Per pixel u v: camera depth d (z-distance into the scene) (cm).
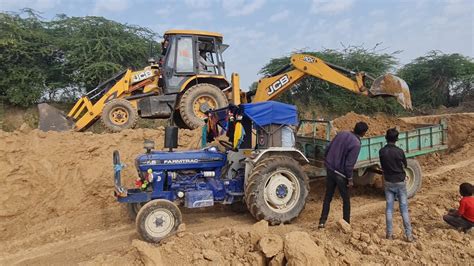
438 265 522
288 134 712
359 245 562
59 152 819
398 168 594
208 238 577
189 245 547
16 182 749
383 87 912
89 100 1081
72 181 804
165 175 659
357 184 909
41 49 1766
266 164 659
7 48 1694
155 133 948
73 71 1816
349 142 620
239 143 682
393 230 623
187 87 1097
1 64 1711
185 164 670
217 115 734
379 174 872
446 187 895
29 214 740
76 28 1967
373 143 819
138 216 590
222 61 1162
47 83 1786
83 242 639
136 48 1889
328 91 2430
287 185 679
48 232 682
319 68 987
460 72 2759
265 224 575
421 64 2898
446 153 1288
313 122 891
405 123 1146
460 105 2767
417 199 817
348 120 1195
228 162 699
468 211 619
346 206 637
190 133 977
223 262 515
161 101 1059
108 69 1739
